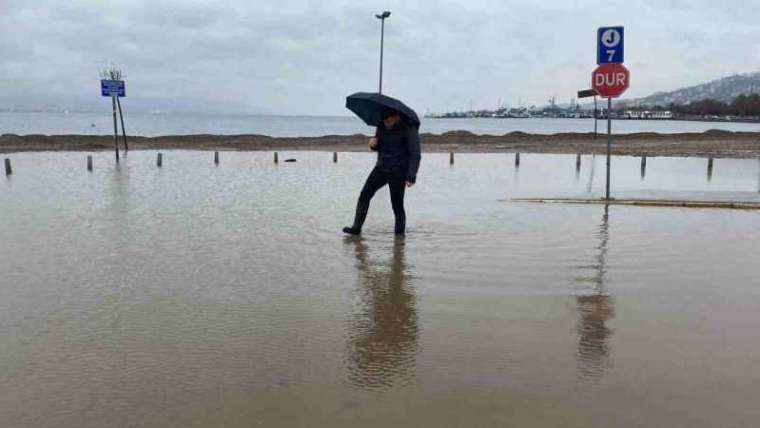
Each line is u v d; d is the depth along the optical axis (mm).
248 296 6379
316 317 5707
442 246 8836
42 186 16266
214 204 13055
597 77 13031
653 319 5664
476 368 4523
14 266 7629
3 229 10055
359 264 7770
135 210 12141
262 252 8445
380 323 5535
